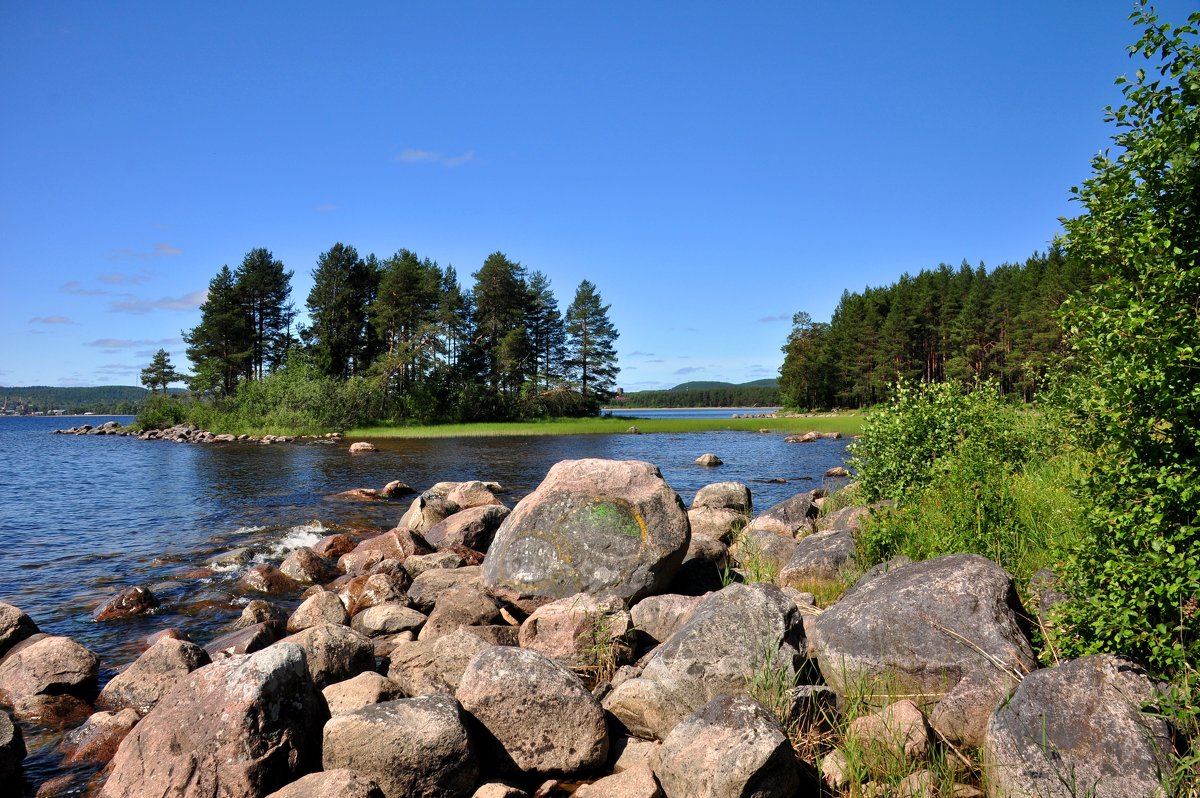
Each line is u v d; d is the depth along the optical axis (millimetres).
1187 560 4223
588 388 89438
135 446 51688
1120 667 4523
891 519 8562
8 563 13312
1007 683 5070
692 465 33500
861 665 5695
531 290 88375
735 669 5766
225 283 77125
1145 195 4707
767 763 4496
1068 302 5199
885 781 4859
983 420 11039
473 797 5117
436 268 81438
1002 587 5781
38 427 113250
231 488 24828
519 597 8883
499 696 5594
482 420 76188
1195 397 4270
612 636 7344
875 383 86500
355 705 5977
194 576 12266
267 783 5023
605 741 5562
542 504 9367
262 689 5234
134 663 7242
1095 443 5586
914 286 99500
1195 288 4371
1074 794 4000
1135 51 4660
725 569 10219
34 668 7191
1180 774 3918
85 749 6117
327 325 75500
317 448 46938
